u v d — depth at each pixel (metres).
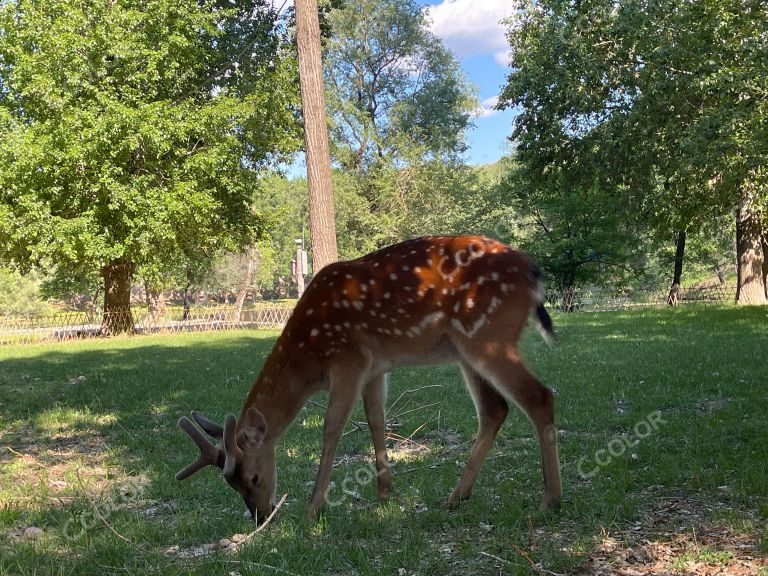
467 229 37.09
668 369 9.02
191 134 20.39
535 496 4.54
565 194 27.50
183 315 33.06
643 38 17.53
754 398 7.00
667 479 4.61
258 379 4.62
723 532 3.73
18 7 19.69
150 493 5.06
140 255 20.83
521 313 4.26
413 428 6.73
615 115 19.66
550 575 3.36
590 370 9.30
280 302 49.47
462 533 4.02
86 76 19.27
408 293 4.32
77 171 18.72
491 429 4.56
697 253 39.22
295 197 48.69
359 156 38.91
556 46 20.30
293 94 23.06
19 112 20.50
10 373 12.16
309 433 6.77
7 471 5.86
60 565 3.68
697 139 15.46
